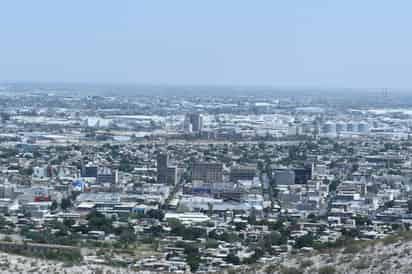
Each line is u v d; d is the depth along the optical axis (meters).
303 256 188.00
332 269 170.75
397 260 167.38
